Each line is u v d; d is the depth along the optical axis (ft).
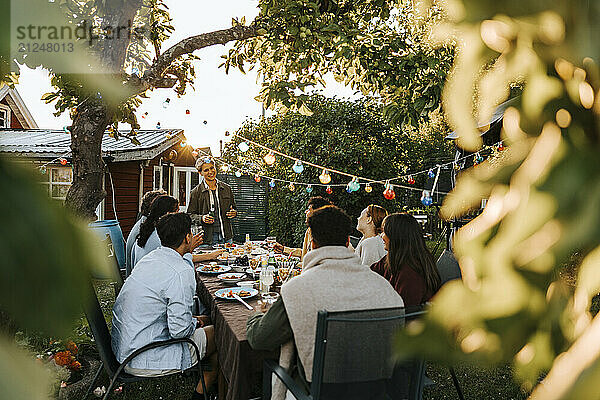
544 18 0.82
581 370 0.69
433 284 9.64
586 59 0.82
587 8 0.82
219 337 10.27
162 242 10.42
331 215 7.94
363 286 7.56
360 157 28.96
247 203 34.55
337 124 30.04
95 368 12.32
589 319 0.73
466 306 0.73
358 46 13.34
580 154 0.80
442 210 0.83
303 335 7.28
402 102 12.66
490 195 0.81
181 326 9.80
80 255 0.45
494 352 0.71
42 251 0.43
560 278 0.74
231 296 11.48
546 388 0.70
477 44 0.87
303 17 12.76
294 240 32.32
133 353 9.23
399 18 12.50
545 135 0.83
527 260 0.75
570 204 0.77
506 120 0.86
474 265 0.77
